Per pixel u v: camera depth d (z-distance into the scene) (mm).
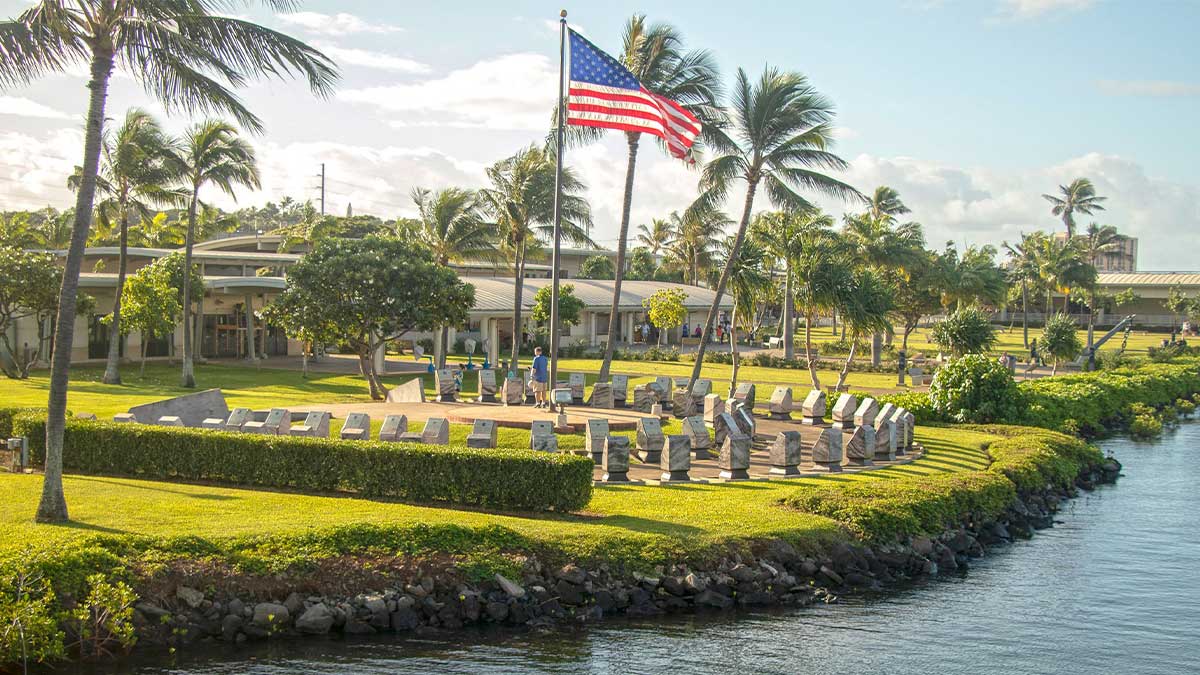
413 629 13914
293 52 14727
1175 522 23016
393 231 75812
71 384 40156
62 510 14852
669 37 34812
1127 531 22062
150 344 53781
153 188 41219
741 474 21250
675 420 29469
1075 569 18781
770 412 33188
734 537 16516
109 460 19750
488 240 52844
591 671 12805
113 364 41688
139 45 14500
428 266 40438
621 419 27734
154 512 15844
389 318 38250
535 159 45250
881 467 23922
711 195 35688
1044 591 17266
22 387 38031
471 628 14086
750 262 37688
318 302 38344
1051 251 90875
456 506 17516
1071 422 36781
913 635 14734
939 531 19297
